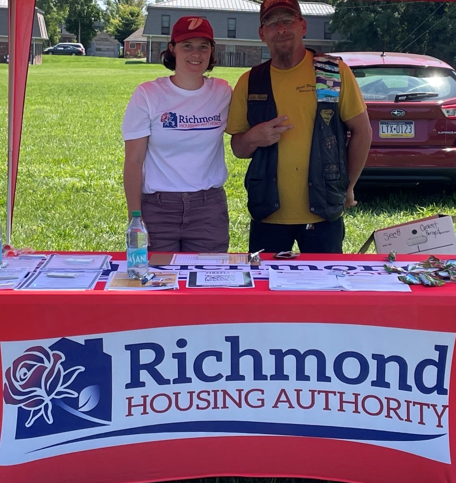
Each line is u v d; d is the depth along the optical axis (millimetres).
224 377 2428
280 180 3047
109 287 2314
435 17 28922
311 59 3025
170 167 3014
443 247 2977
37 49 47250
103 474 2436
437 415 2396
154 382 2420
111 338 2383
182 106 2957
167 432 2445
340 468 2443
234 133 3125
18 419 2412
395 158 5977
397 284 2371
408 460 2410
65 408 2414
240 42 41125
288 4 2842
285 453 2459
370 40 30422
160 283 2357
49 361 2387
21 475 2404
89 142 12000
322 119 2955
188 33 2828
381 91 6141
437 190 7090
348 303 2248
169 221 3072
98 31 84875
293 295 2244
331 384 2424
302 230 3137
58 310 2348
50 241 5352
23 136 12633
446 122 5977
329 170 2973
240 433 2457
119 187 7695
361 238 5348
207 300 2244
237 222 5980
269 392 2438
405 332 2365
